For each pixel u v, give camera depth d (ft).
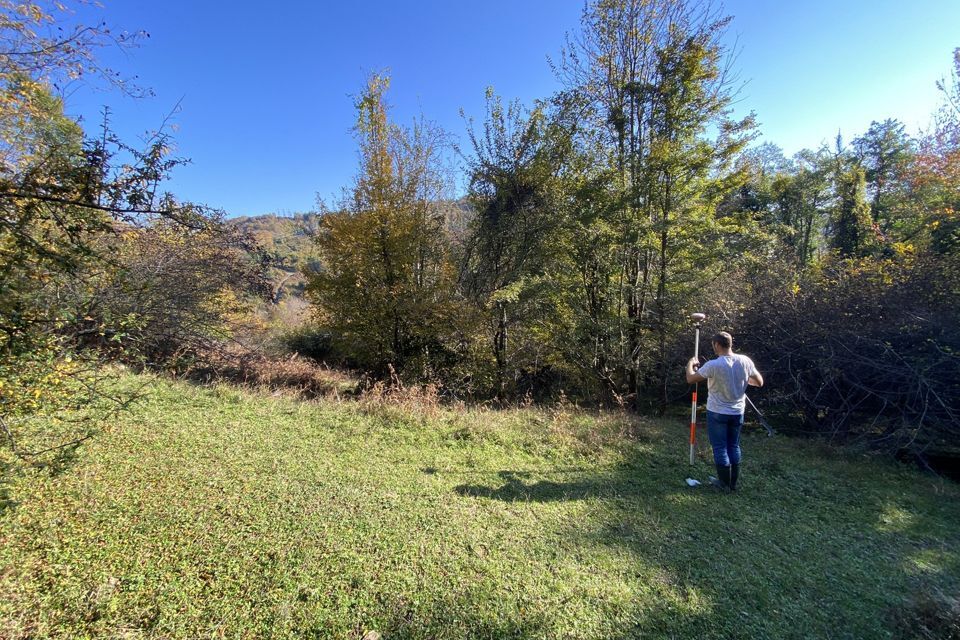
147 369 23.80
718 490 15.01
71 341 10.28
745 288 28.53
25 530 10.09
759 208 94.02
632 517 12.71
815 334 22.74
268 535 10.54
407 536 10.88
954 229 25.38
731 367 14.82
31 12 11.25
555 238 35.40
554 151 36.19
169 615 7.98
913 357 19.52
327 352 53.11
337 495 12.83
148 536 10.25
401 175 37.73
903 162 79.00
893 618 8.65
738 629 8.26
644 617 8.48
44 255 7.74
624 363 33.83
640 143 33.71
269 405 21.93
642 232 31.71
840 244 74.79
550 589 9.18
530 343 39.09
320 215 37.86
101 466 13.50
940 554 11.30
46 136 9.39
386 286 36.63
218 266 30.76
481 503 13.04
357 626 7.97
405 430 19.61
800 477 16.38
